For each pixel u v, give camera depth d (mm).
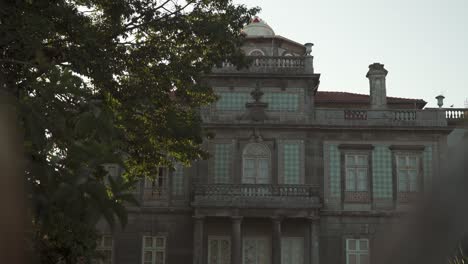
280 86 37625
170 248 35656
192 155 23219
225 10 21125
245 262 35469
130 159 22078
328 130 37188
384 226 4152
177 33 20391
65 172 9672
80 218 9750
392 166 36750
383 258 3773
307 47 38188
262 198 34625
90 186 9609
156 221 35969
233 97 37406
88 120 10641
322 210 36062
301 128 37000
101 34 18797
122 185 10766
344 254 35656
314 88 38156
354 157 37000
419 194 3695
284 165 36688
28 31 13109
